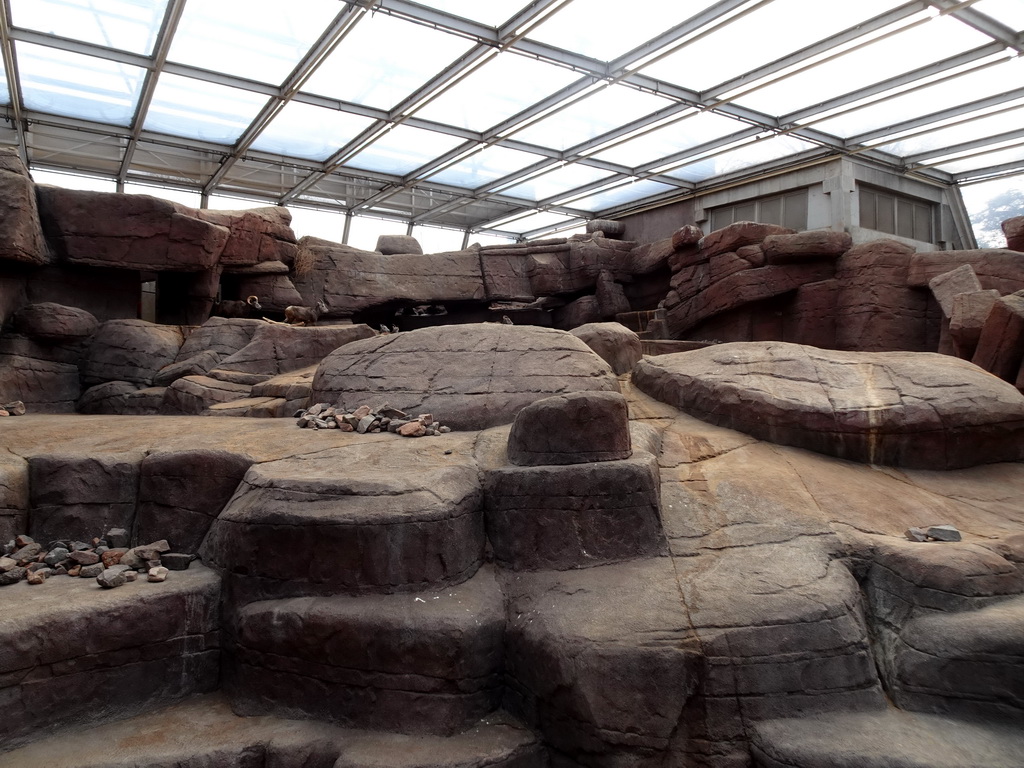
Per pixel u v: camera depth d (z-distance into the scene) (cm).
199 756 387
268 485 472
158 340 1048
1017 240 1217
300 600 439
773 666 393
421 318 1756
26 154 1485
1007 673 376
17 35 1093
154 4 1044
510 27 1106
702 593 425
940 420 616
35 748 391
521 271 1752
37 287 1071
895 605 444
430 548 441
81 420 727
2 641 390
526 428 509
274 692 434
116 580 457
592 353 710
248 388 930
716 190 1842
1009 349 836
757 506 518
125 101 1332
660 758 379
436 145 1569
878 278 1273
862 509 531
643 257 1736
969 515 546
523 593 452
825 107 1357
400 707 410
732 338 1474
